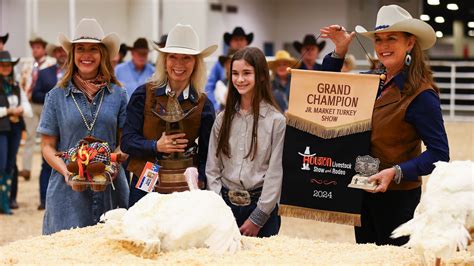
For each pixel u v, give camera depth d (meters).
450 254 3.27
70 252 3.74
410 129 4.54
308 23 26.12
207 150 5.21
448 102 22.52
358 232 4.88
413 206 4.66
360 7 16.89
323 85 4.51
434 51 22.98
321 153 4.51
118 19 22.53
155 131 5.12
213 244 3.69
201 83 5.21
